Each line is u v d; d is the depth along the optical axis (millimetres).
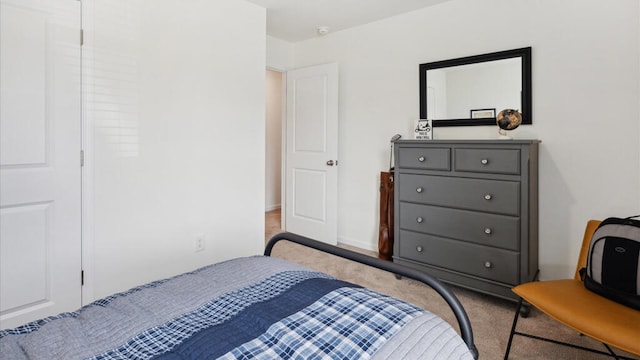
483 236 2383
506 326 2119
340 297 1032
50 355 766
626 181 2258
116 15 2152
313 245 1421
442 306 2373
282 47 4102
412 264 2746
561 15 2449
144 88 2293
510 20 2672
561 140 2471
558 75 2471
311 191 3977
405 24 3270
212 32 2650
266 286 1125
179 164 2498
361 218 3717
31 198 1883
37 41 1871
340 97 3814
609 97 2293
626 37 2225
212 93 2668
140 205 2309
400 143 2756
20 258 1867
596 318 1437
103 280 2164
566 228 2473
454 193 2498
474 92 2863
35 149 1888
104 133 2129
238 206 2893
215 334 853
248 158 2943
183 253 2551
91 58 2061
